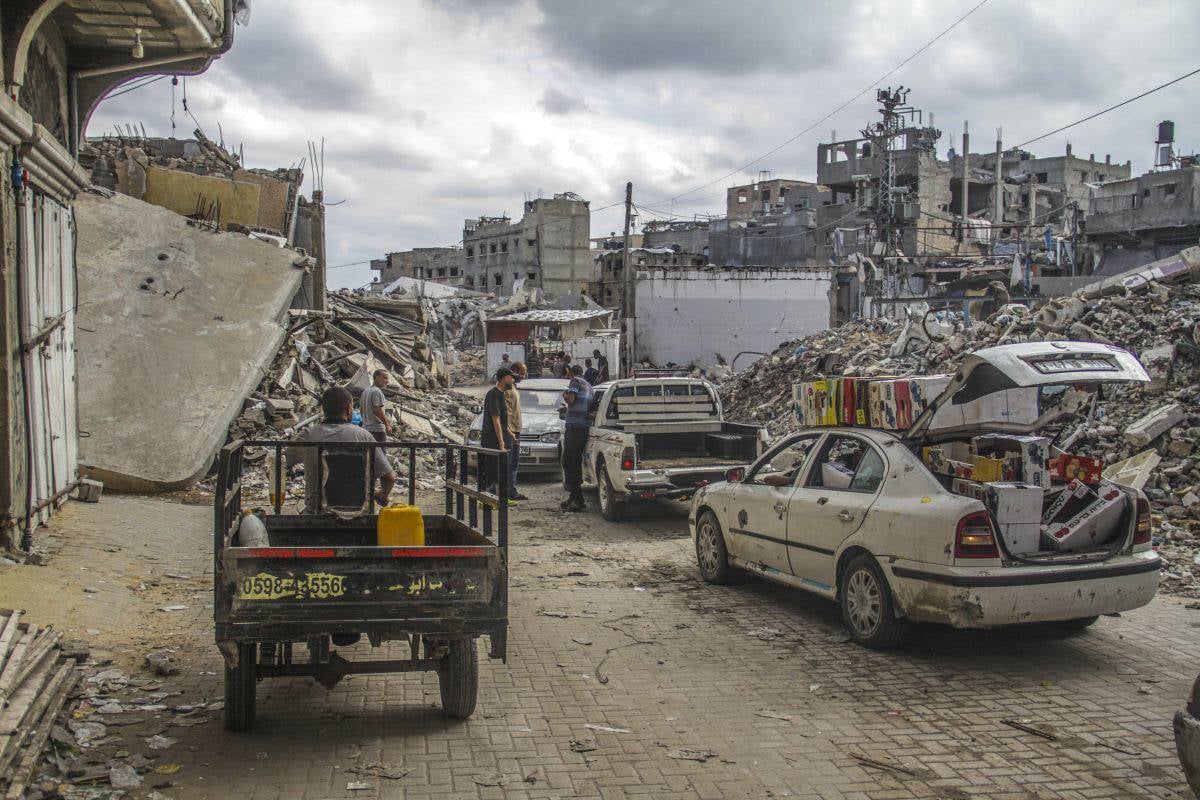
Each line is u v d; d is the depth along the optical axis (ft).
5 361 25.85
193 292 58.39
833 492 24.40
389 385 74.38
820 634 24.29
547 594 28.55
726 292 154.61
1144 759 16.51
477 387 137.80
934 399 22.68
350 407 22.16
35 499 29.84
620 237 324.60
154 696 18.74
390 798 14.83
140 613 24.36
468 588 16.79
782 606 27.17
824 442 26.04
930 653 22.57
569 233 290.56
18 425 27.14
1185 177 176.76
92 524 33.04
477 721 18.20
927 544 20.77
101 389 46.78
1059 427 42.65
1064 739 17.40
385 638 16.46
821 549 24.39
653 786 15.43
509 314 168.04
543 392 60.08
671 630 24.71
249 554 15.97
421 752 16.65
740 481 29.27
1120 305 54.19
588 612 26.48
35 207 29.58
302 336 75.61
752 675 21.08
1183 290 53.93
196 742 16.81
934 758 16.60
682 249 277.85
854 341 82.58
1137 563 21.13
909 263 147.54
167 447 44.06
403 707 18.95
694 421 44.27
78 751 16.06
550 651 22.84
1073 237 155.53
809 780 15.71
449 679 17.88
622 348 150.92
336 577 16.26
